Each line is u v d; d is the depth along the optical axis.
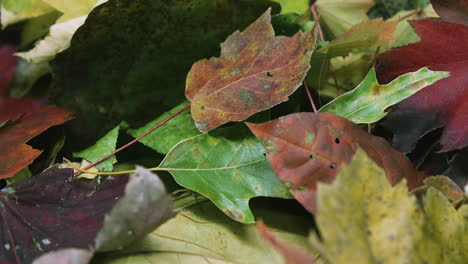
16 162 0.46
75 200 0.44
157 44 0.50
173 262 0.43
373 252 0.37
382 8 0.54
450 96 0.45
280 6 0.50
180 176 0.45
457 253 0.39
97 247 0.40
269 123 0.41
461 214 0.40
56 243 0.43
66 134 0.50
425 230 0.39
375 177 0.38
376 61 0.48
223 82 0.46
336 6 0.53
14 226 0.43
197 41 0.51
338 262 0.36
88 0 0.52
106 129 0.51
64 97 0.51
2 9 0.56
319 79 0.49
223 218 0.45
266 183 0.44
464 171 0.44
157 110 0.51
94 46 0.50
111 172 0.45
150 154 0.49
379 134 0.47
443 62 0.47
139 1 0.48
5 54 0.57
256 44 0.47
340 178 0.37
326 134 0.42
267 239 0.36
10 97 0.56
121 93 0.51
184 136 0.48
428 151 0.45
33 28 0.57
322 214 0.36
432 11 0.52
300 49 0.46
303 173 0.41
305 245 0.44
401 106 0.46
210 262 0.43
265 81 0.46
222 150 0.45
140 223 0.40
